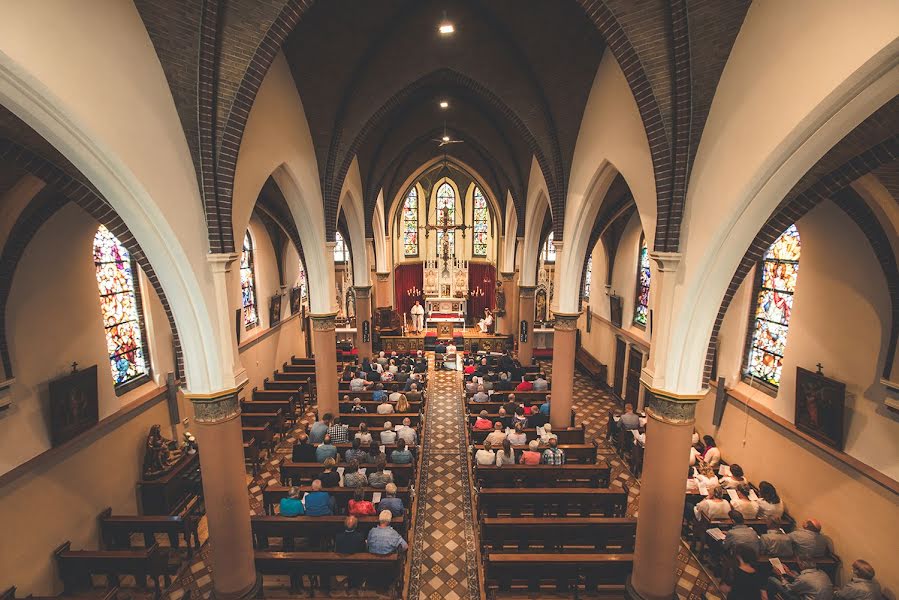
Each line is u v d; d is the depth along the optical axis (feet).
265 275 58.70
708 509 29.60
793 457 30.48
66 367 28.48
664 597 23.93
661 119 20.83
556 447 35.73
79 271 29.86
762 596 25.30
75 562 26.04
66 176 21.27
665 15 19.66
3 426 24.14
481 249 101.19
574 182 35.96
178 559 29.45
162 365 38.14
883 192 22.48
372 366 58.59
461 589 27.27
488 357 66.03
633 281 54.54
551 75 34.17
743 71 17.94
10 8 13.69
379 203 78.02
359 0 31.37
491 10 32.60
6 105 14.87
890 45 12.29
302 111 34.60
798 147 16.08
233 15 20.08
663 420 22.65
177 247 20.11
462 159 71.72
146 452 35.24
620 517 29.22
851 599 23.02
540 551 29.45
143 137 18.33
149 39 18.84
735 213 18.54
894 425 23.89
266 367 58.29
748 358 36.63
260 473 40.45
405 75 36.45
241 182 24.75
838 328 27.53
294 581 26.09
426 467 41.32
